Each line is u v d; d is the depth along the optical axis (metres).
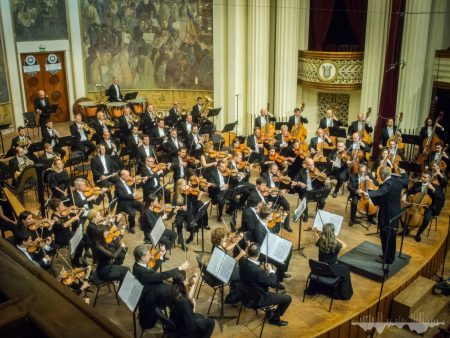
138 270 7.56
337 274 8.88
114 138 15.85
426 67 16.33
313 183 12.27
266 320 8.46
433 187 11.21
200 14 19.70
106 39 20.41
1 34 18.30
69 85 20.45
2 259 1.47
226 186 12.00
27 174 12.10
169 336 7.15
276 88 18.47
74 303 1.31
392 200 9.51
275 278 8.23
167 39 20.48
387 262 9.75
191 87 20.83
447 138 16.39
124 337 1.20
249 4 17.98
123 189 11.40
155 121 16.77
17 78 19.02
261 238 9.60
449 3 15.80
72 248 8.09
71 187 11.88
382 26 16.19
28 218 8.95
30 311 1.25
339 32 19.52
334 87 17.59
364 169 11.80
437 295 10.06
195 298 9.08
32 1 18.77
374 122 17.16
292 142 14.91
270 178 12.20
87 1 19.77
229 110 19.67
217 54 19.56
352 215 12.08
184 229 11.73
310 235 11.57
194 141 15.32
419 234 11.40
